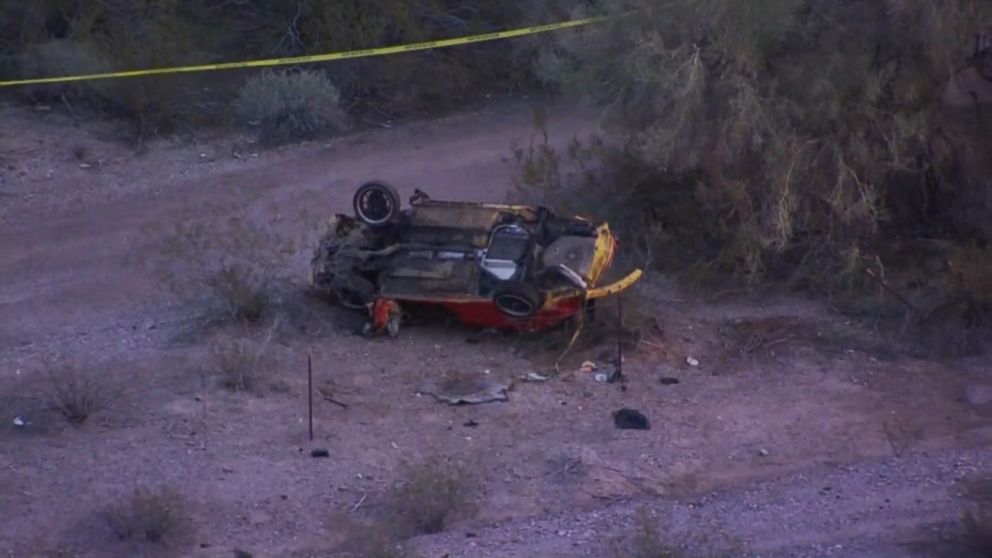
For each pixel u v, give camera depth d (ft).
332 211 203.62
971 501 120.98
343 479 127.44
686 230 180.65
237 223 168.04
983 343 160.86
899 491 124.47
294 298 162.81
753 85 173.78
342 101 265.34
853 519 118.21
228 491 124.57
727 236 176.76
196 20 277.44
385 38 276.41
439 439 135.64
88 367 147.43
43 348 154.20
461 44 277.23
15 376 146.10
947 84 180.14
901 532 114.62
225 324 157.79
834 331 162.91
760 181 174.70
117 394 140.87
